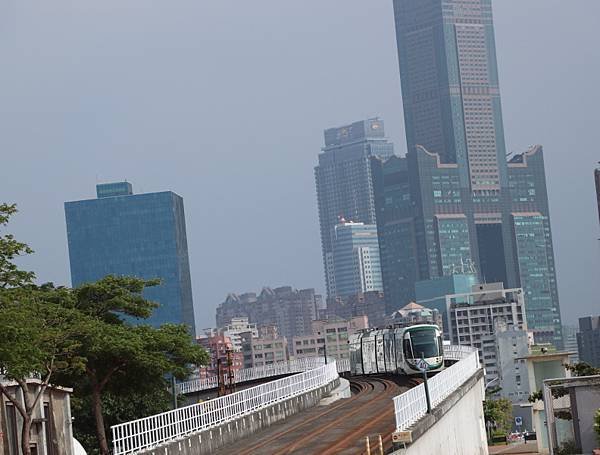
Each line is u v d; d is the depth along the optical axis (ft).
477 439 424.05
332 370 509.35
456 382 383.24
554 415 345.92
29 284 288.51
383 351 570.87
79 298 354.33
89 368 339.57
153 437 285.64
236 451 311.47
